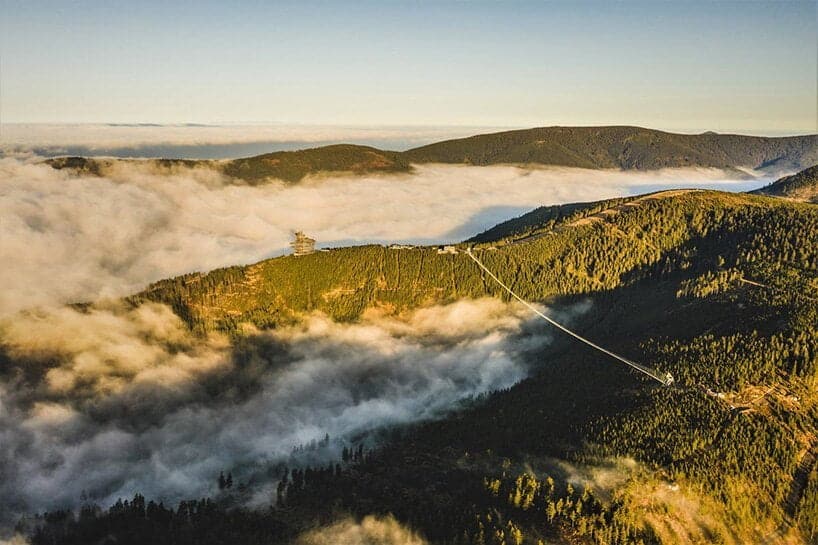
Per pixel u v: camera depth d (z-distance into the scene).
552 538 171.88
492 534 174.62
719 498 183.38
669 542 172.50
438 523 183.12
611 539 170.75
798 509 186.25
